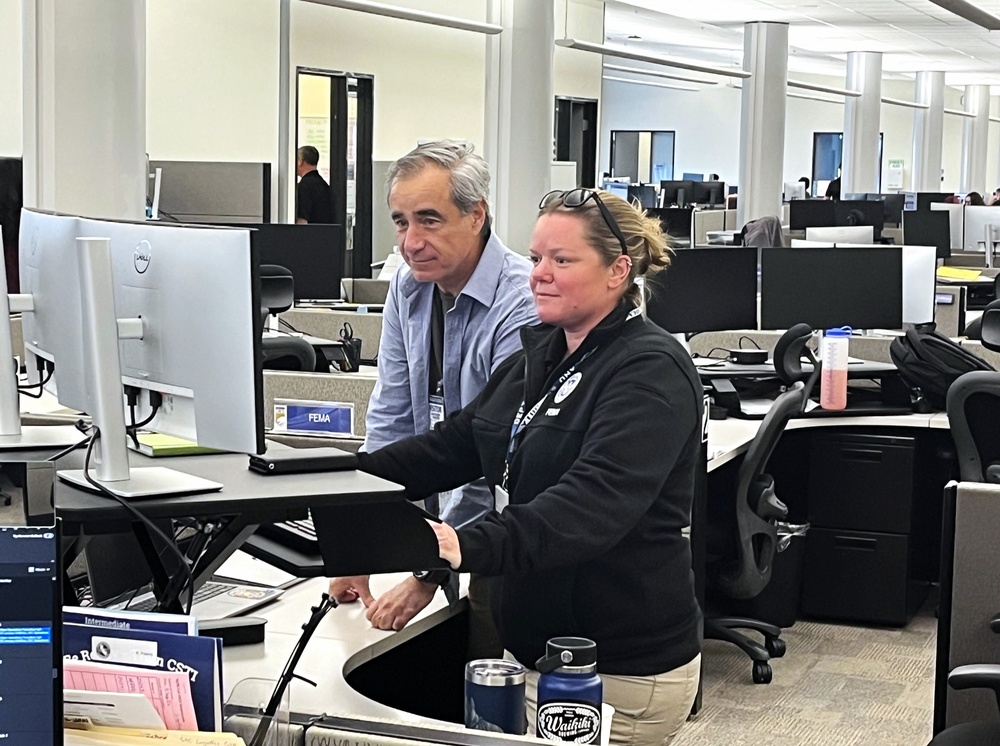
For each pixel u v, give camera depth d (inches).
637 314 68.2
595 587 66.8
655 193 542.3
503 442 72.2
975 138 831.1
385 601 74.4
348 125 343.3
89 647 45.6
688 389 65.9
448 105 383.2
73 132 183.8
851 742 127.3
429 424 89.8
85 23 182.7
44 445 61.8
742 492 136.3
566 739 51.6
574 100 482.9
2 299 63.3
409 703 82.4
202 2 291.6
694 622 69.7
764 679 144.7
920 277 194.7
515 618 69.5
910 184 861.2
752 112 507.5
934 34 553.0
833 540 166.2
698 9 483.8
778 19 502.3
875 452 163.0
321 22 326.3
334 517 54.7
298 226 205.5
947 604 84.6
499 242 85.7
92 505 50.2
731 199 573.6
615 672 67.7
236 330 53.3
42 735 38.8
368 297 233.8
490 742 45.4
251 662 67.3
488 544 59.0
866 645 158.9
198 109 293.1
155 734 44.4
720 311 173.6
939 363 158.9
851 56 623.8
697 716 133.8
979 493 83.0
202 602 76.4
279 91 315.9
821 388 163.3
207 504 51.1
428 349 89.0
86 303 54.2
